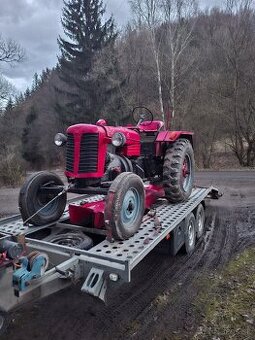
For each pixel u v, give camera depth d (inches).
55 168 1181.1
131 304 138.7
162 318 128.6
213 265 175.0
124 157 174.7
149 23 672.4
